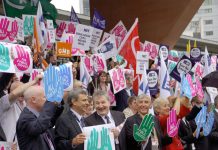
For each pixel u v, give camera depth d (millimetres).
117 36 12062
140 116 6695
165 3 16953
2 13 15016
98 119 6207
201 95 9055
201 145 8531
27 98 5391
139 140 6348
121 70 8930
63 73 6254
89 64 9266
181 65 10156
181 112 8555
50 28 9195
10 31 7910
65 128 5953
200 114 8062
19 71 5875
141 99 6695
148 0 17156
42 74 5527
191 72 11242
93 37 10484
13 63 5680
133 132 6387
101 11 17750
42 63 8141
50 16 11211
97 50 10133
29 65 5984
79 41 9352
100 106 6191
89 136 5848
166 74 9578
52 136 5840
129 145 6605
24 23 9172
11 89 5930
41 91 5387
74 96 6055
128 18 17453
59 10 19797
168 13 16938
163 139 7258
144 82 8781
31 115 5309
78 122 6066
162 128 7477
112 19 17641
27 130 5238
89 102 6543
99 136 5902
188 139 8219
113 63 10125
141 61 10062
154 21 17172
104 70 9406
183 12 16719
